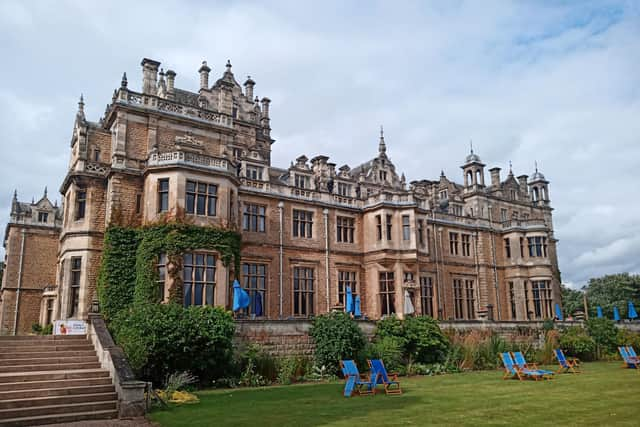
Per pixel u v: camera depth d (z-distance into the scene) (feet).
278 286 102.47
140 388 44.57
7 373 49.42
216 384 63.26
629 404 48.26
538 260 142.31
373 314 111.75
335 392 57.62
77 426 39.63
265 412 43.62
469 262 138.51
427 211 120.57
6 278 126.31
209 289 81.25
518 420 39.93
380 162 135.64
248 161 108.68
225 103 99.45
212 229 82.58
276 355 75.36
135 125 88.43
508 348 98.78
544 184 169.17
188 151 84.43
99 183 87.76
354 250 116.26
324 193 115.14
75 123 95.66
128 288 80.74
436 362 88.63
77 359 55.52
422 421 39.34
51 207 135.54
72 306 83.05
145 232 81.00
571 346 105.81
